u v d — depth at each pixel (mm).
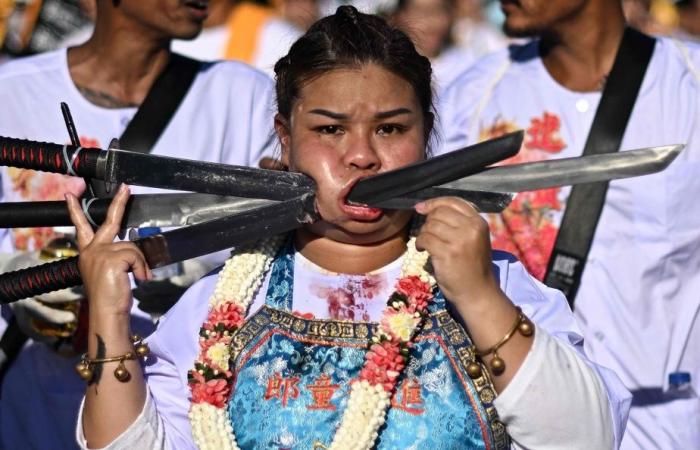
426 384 5754
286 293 6020
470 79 10695
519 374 5531
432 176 5539
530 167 5664
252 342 5914
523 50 10641
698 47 10297
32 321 9336
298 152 5852
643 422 9938
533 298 6168
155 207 6023
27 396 9883
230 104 10047
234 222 5832
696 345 10039
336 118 5750
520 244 10047
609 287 9906
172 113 9898
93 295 5836
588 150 10062
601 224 9906
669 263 9914
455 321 5863
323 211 5801
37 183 9836
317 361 5820
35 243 9727
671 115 10047
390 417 5719
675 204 9867
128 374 5836
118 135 9977
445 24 14352
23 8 14164
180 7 9719
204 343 5906
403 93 5797
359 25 5875
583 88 10266
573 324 6199
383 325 5750
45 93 10039
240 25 14414
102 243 5879
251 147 10070
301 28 10969
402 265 5973
